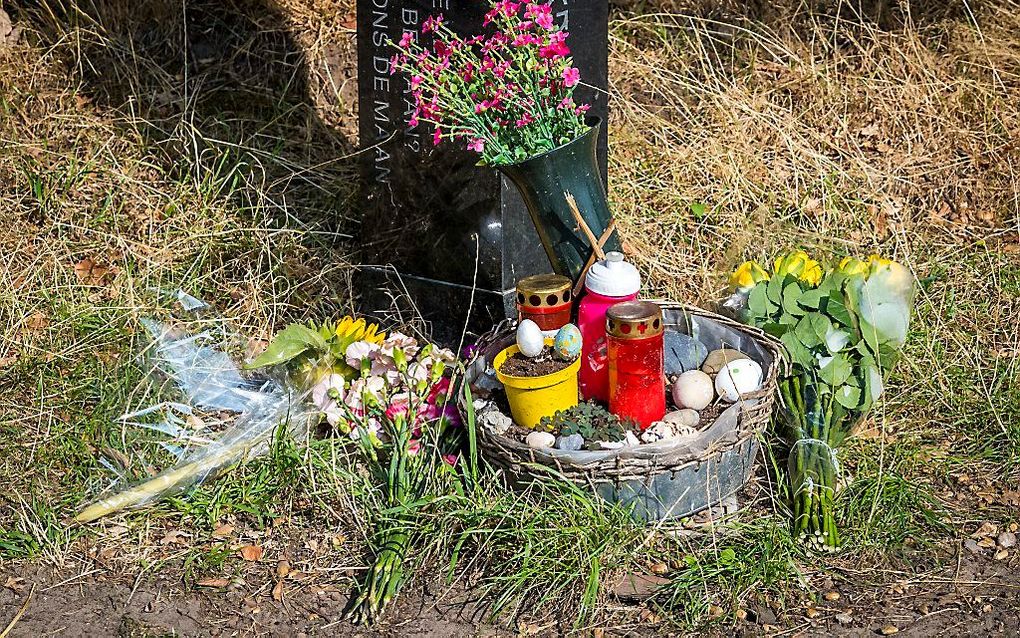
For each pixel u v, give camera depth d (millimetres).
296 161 4742
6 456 3293
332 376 3363
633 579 2791
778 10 5535
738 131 4891
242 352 3797
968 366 3664
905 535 2945
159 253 4203
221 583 2846
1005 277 4133
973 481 3176
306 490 3111
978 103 5055
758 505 3070
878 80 5180
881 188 4695
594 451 2785
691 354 3164
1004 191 4668
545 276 3162
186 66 4875
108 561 2920
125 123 4809
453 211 3639
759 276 3465
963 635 2631
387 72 3623
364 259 4078
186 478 3141
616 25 5422
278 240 4297
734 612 2699
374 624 2711
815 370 3061
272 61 5117
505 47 3098
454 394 3367
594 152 3100
